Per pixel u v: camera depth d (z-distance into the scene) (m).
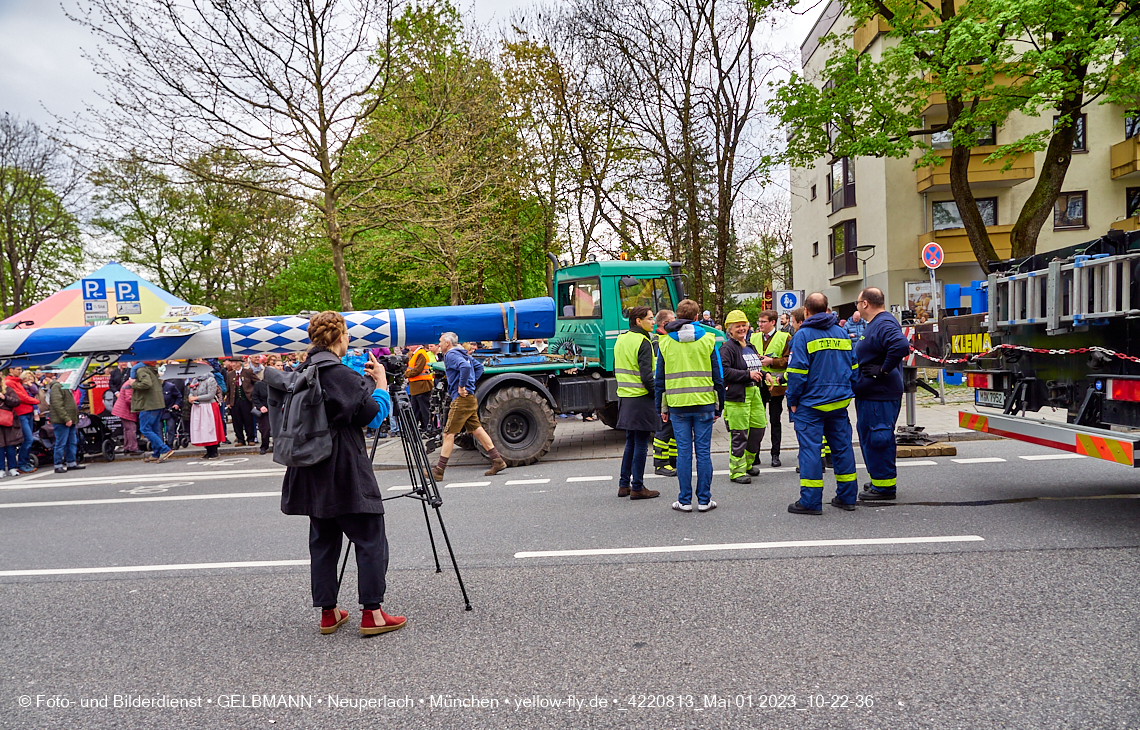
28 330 11.05
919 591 3.98
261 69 13.45
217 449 12.49
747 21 17.91
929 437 9.23
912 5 14.52
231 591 4.73
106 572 5.38
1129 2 12.33
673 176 20.17
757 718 2.75
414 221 14.77
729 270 43.16
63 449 11.75
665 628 3.68
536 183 21.97
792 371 5.83
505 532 5.82
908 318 9.83
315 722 2.93
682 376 6.09
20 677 3.55
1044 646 3.23
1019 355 6.02
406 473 9.35
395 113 15.14
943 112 21.77
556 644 3.56
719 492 6.93
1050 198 13.85
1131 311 4.63
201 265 32.88
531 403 9.33
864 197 24.55
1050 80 12.30
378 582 3.80
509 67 21.09
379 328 11.12
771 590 4.13
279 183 14.41
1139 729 2.54
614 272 10.19
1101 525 5.07
